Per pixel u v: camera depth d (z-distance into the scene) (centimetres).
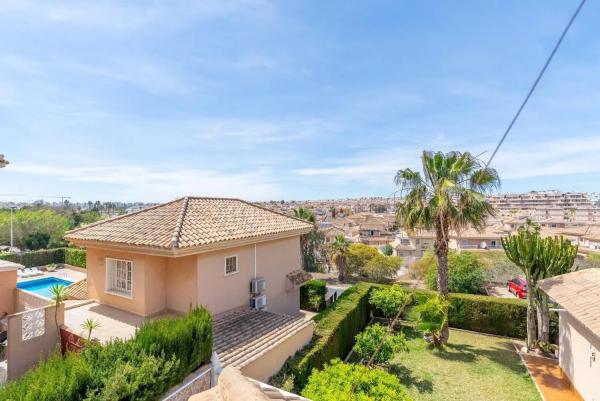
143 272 1012
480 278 2516
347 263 3512
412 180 1420
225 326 1005
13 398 444
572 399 995
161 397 625
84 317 1007
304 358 934
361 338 1159
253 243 1255
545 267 1288
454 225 1367
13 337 801
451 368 1198
